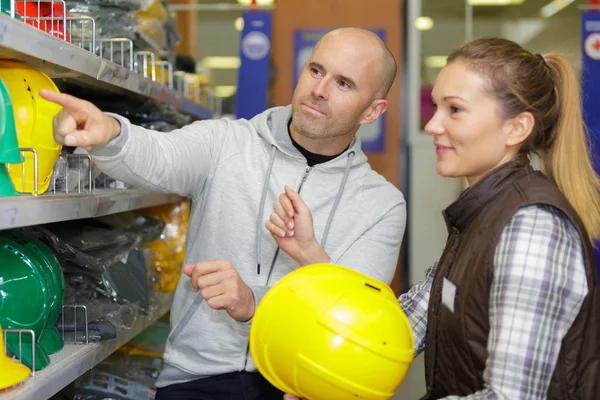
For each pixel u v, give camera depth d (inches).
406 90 236.4
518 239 47.4
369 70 75.6
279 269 77.3
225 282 59.9
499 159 54.0
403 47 236.4
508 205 50.0
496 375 46.1
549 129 56.5
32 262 66.4
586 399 48.5
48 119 66.2
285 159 79.0
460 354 52.0
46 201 59.3
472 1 237.1
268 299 52.5
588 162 56.6
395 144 236.2
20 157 58.2
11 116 56.9
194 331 77.2
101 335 77.1
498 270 47.9
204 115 139.6
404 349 50.8
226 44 294.5
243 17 172.4
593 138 158.4
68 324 77.0
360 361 48.7
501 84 52.1
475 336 50.4
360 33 77.4
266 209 77.4
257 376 76.2
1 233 68.6
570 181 55.7
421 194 235.5
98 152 58.1
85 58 69.9
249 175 78.0
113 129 56.4
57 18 70.9
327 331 49.1
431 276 67.5
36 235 77.1
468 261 51.6
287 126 80.6
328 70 74.7
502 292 47.0
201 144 76.0
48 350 70.3
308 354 49.3
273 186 77.6
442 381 55.2
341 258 77.2
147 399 102.5
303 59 238.2
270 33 171.8
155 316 98.6
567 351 47.8
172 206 123.4
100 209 74.7
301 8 237.5
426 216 235.3
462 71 52.9
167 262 116.4
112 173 61.6
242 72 171.6
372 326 49.5
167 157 67.2
